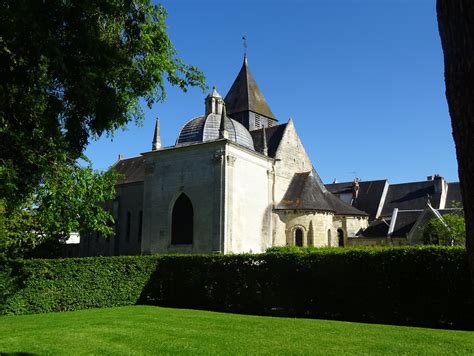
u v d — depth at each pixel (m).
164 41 15.45
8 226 25.34
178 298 24.89
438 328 16.92
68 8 12.77
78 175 13.78
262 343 12.82
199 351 11.76
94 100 13.09
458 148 4.73
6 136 12.67
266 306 21.97
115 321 17.23
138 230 45.69
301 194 40.56
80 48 12.89
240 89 50.56
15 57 12.22
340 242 43.72
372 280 19.06
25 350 12.00
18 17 11.32
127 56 14.49
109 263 24.28
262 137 42.84
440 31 5.05
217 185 34.66
